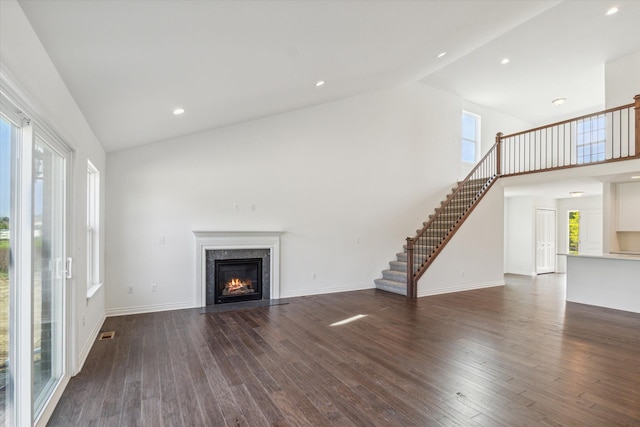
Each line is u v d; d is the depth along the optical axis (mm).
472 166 9188
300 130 6332
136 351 3512
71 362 2912
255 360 3285
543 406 2445
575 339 3908
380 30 3488
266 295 5961
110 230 4875
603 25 5402
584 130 8859
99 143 4293
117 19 1952
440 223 7602
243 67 3344
